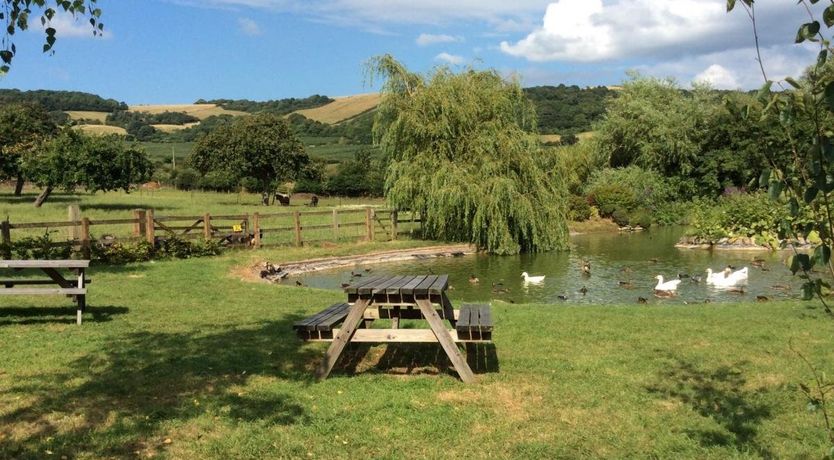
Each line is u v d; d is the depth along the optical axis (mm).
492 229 23422
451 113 24453
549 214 24328
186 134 101500
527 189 24328
